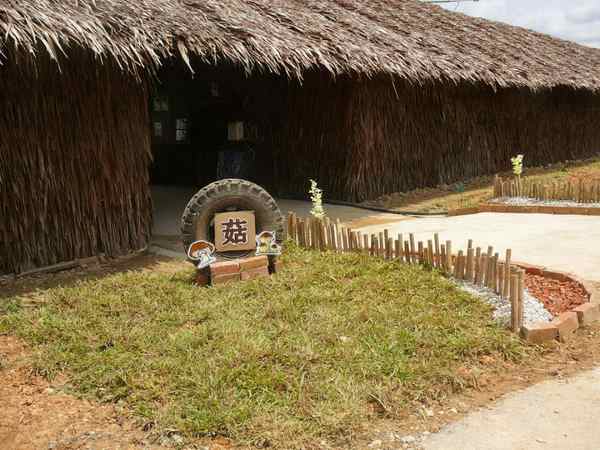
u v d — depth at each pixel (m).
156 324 5.09
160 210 11.15
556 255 7.32
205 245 6.20
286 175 12.80
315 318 5.13
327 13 12.11
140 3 7.71
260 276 6.37
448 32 15.77
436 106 13.92
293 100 12.42
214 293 5.88
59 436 3.67
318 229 7.50
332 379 4.08
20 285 6.54
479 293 5.77
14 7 6.00
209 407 3.77
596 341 4.93
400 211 11.10
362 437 3.60
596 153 20.91
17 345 4.86
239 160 12.84
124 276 6.51
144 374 4.20
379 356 4.39
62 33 6.11
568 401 3.99
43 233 7.02
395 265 6.59
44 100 6.86
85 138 7.29
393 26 13.59
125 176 7.77
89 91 7.27
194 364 4.29
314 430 3.58
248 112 13.02
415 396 3.99
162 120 14.68
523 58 16.55
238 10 9.49
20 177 6.76
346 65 9.82
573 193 10.87
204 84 13.55
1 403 4.04
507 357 4.59
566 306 5.47
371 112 12.05
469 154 15.14
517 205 10.73
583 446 3.48
